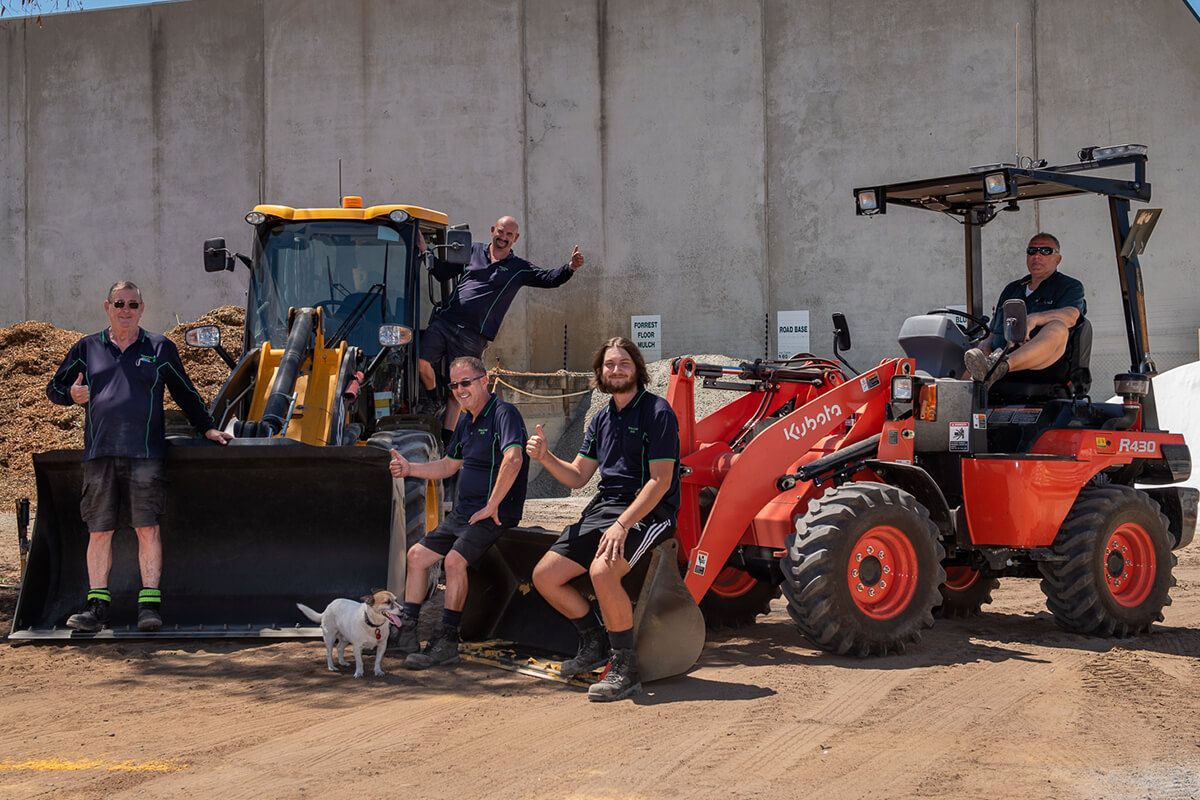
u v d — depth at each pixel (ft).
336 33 83.35
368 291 25.49
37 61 87.10
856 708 14.97
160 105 85.76
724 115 78.13
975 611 23.81
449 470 18.31
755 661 18.22
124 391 18.84
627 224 79.71
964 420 20.66
